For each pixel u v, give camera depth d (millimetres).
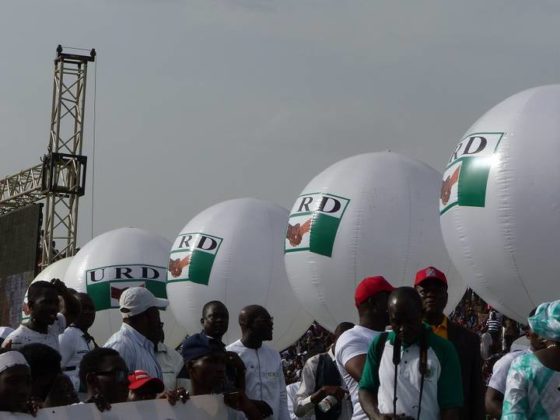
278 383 9867
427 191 17453
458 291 17797
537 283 13945
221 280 20656
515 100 14508
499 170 13984
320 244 17375
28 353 7871
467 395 7922
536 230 13711
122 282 24016
